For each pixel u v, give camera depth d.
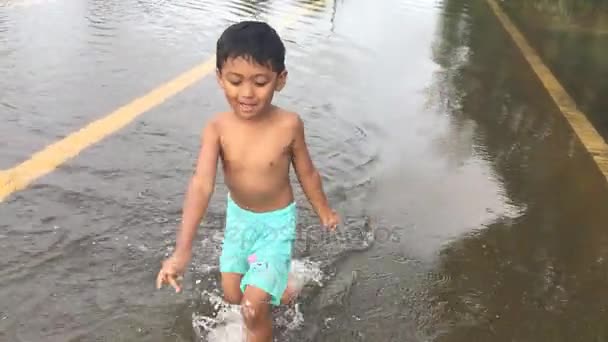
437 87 5.44
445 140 4.44
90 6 6.79
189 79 5.10
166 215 3.30
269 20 6.98
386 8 8.09
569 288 2.98
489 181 3.92
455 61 6.19
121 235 3.12
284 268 2.55
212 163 2.50
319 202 2.72
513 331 2.68
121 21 6.38
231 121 2.52
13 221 3.15
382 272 3.00
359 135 4.39
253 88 2.31
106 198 3.40
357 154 4.13
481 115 4.93
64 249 2.99
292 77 5.32
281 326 2.61
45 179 3.53
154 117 4.39
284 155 2.54
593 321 2.78
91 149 3.90
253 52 2.25
